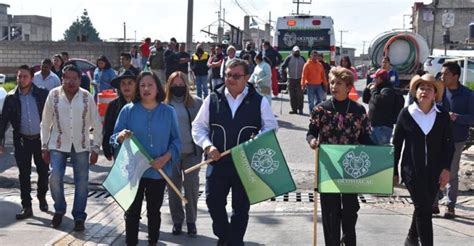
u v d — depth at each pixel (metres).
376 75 9.96
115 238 7.54
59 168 7.81
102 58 14.93
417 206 6.41
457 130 8.10
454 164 8.22
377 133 9.88
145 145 6.42
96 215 8.56
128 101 7.43
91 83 15.95
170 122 6.50
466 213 8.62
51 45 39.97
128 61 11.66
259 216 8.52
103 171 11.12
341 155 5.98
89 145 7.84
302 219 8.39
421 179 6.38
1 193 9.84
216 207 6.20
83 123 7.74
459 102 8.09
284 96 24.88
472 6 65.50
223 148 6.18
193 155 7.40
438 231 7.79
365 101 10.38
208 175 6.26
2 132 8.34
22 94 8.34
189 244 7.26
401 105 9.82
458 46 51.50
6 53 40.19
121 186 6.32
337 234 6.10
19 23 79.19
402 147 6.59
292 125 16.83
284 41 27.44
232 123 6.17
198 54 20.58
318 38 27.27
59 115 7.70
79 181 7.79
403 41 24.95
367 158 5.96
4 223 8.13
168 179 6.33
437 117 6.39
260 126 6.24
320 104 6.24
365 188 5.96
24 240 7.40
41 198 8.66
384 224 8.12
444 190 9.15
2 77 32.34
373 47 25.73
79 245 7.25
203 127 6.28
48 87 11.24
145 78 6.43
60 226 8.00
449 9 66.19
